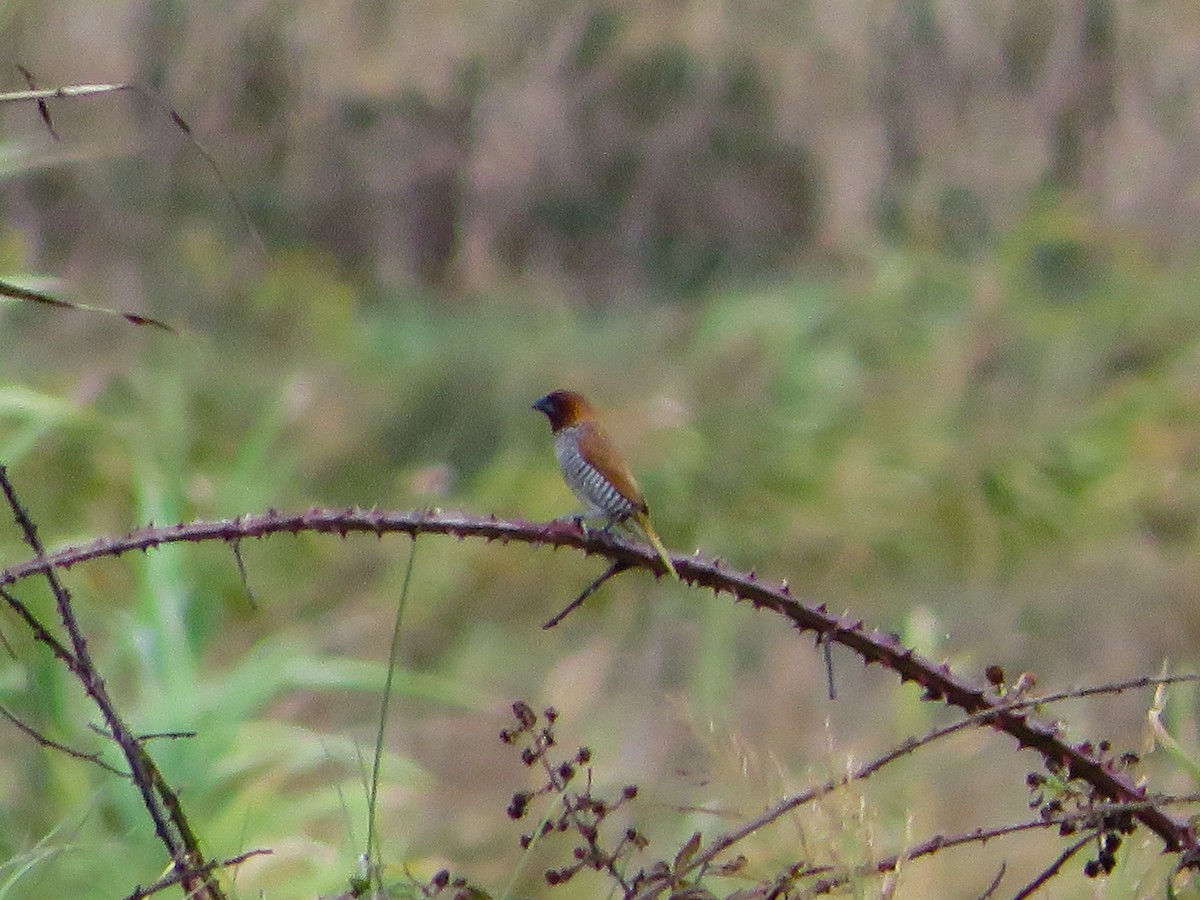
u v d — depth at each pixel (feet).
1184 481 43.47
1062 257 57.93
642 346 58.85
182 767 23.15
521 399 53.42
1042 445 45.57
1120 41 65.36
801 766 26.89
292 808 23.29
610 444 21.68
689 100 70.69
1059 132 65.82
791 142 70.13
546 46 71.51
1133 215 61.46
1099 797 13.32
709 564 13.50
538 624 38.50
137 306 61.16
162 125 65.31
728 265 69.46
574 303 68.69
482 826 26.71
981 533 42.45
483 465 50.72
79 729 23.18
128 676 28.12
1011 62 67.36
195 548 30.35
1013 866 22.93
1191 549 40.24
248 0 67.36
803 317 56.13
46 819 21.44
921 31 68.18
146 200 64.80
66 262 62.59
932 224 65.77
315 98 68.95
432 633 38.75
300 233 68.80
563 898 20.33
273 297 60.34
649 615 37.86
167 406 31.81
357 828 22.79
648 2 71.20
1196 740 22.52
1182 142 62.90
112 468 35.42
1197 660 35.45
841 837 13.30
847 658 35.04
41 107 14.14
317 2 68.64
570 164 71.15
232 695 24.40
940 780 26.50
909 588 41.22
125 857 20.53
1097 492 43.88
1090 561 40.24
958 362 51.39
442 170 70.64
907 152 68.28
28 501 34.04
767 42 70.33
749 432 48.47
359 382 54.19
